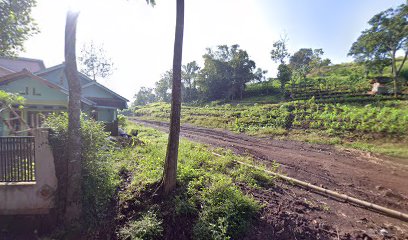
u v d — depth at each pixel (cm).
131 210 534
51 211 536
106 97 1652
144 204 541
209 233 445
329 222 473
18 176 532
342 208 538
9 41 969
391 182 693
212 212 485
